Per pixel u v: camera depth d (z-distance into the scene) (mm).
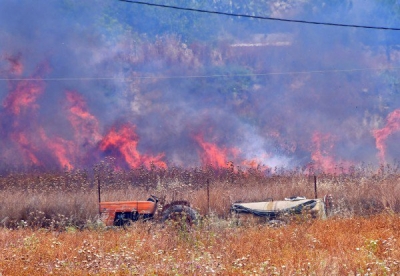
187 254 42656
